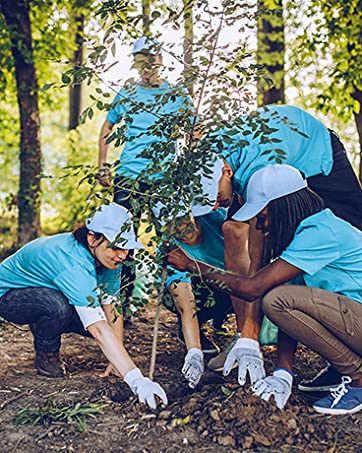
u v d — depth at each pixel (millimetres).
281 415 3326
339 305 3428
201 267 3551
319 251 3398
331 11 7383
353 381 3572
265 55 7867
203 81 3490
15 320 4035
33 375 4090
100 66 3420
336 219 3523
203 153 3492
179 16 3480
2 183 10297
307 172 4176
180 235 3748
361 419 3457
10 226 9164
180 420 3363
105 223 3682
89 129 10398
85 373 4188
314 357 4434
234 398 3406
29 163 8422
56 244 3836
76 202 9172
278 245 3512
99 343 3623
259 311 3682
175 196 3484
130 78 3512
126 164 5145
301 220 3477
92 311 3650
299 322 3434
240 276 3480
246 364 3547
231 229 3990
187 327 3982
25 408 3580
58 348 4090
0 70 8727
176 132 3578
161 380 4039
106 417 3467
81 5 8320
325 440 3277
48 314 3928
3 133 9867
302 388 3803
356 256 3516
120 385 3836
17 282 3982
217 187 3648
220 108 3373
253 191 3518
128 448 3178
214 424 3305
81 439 3258
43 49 8875
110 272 4031
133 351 4695
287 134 4066
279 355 3607
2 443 3221
